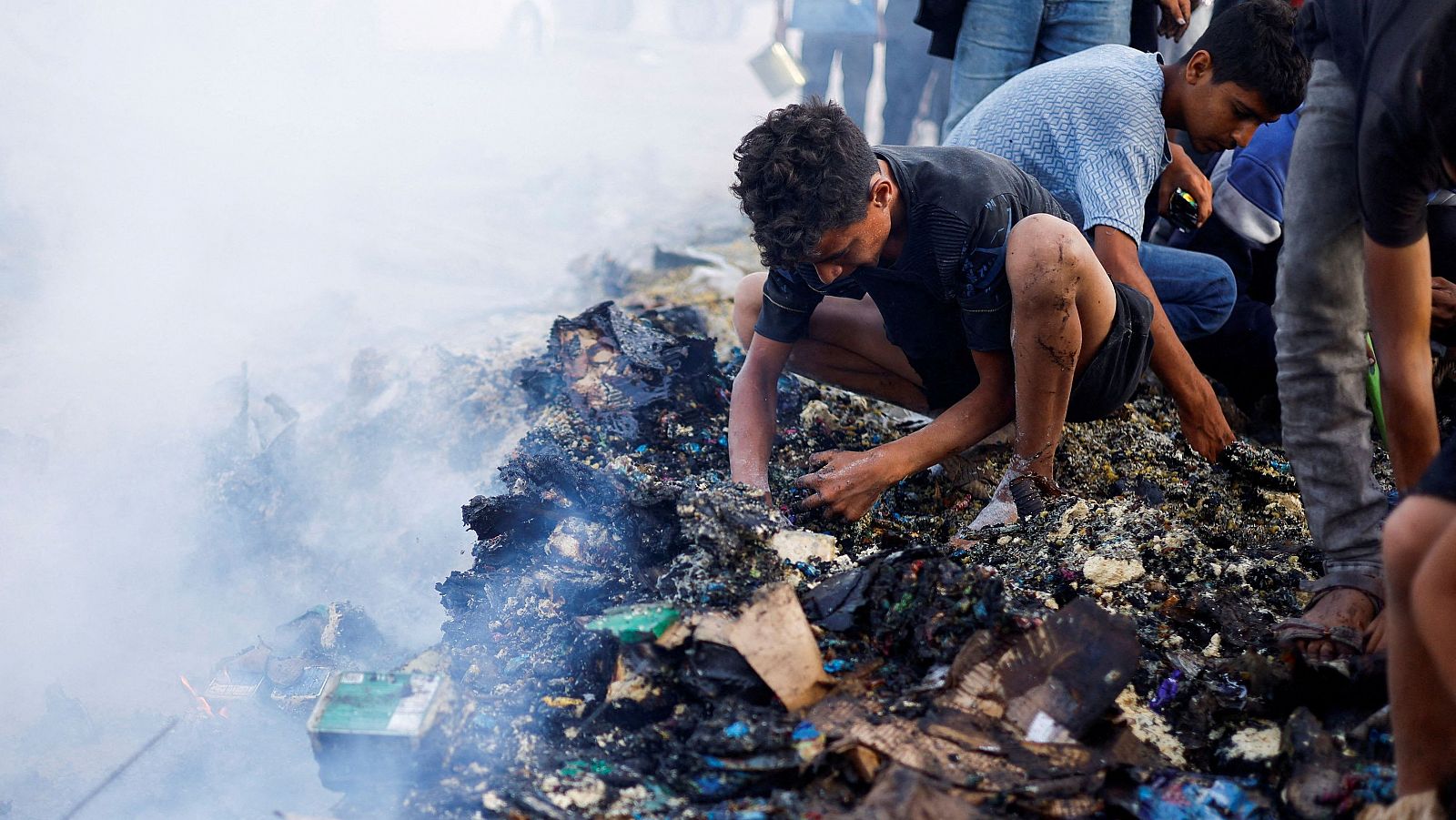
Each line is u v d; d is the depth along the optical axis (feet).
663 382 10.52
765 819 5.69
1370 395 9.27
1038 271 7.81
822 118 7.37
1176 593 7.62
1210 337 11.44
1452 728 5.16
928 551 7.04
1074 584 7.68
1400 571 5.09
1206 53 9.79
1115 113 9.89
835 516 8.55
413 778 6.15
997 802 5.66
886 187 7.74
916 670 6.61
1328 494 7.27
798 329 9.40
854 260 7.89
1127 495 9.59
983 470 9.79
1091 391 8.89
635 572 7.77
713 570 7.05
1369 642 6.61
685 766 6.14
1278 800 5.86
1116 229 9.53
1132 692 6.84
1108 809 5.78
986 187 8.12
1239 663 6.91
